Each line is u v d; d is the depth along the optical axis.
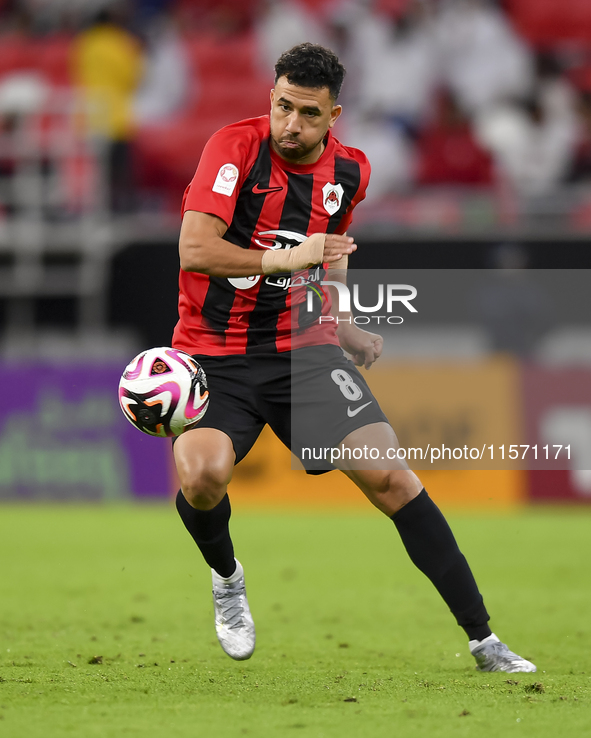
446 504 37.16
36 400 39.06
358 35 53.59
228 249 12.66
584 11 54.66
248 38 55.06
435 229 41.75
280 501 38.25
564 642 16.12
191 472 12.52
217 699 11.20
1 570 24.50
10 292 44.91
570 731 9.68
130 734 9.45
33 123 48.03
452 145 50.22
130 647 15.33
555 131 51.38
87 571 24.38
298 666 13.85
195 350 13.73
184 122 52.72
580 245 40.94
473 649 13.53
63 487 38.94
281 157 13.30
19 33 54.88
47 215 45.94
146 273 43.66
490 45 53.25
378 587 22.50
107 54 52.81
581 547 28.61
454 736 9.48
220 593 13.83
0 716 10.16
